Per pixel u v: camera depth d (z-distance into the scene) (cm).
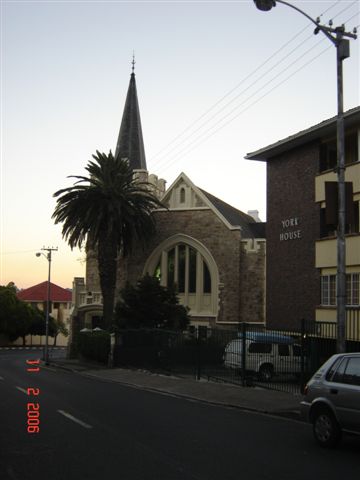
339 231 1484
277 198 3231
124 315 3681
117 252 4144
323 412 1051
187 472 821
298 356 1988
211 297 4184
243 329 2145
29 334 7988
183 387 2192
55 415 1380
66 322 9162
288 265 3102
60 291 9531
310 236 2955
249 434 1165
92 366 3744
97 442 1038
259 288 4056
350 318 2583
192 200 4325
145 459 902
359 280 2592
